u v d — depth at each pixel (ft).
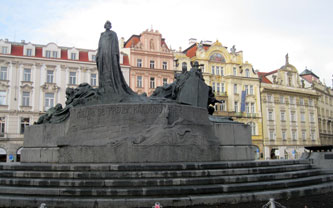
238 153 40.52
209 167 32.45
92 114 37.17
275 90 170.81
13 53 124.36
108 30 43.29
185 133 37.22
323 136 202.49
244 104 158.10
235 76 161.17
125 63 140.26
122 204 25.30
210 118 42.91
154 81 143.64
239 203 27.37
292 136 174.81
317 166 41.47
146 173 29.43
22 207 25.38
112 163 34.83
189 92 43.65
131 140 35.50
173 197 26.58
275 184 31.09
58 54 130.52
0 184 29.04
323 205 27.22
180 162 35.96
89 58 135.23
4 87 120.98
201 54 157.48
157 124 36.65
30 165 31.78
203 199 26.68
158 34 147.84
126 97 40.86
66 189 26.73
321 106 205.05
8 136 118.01
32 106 123.44
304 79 203.51
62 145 36.52
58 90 127.95
